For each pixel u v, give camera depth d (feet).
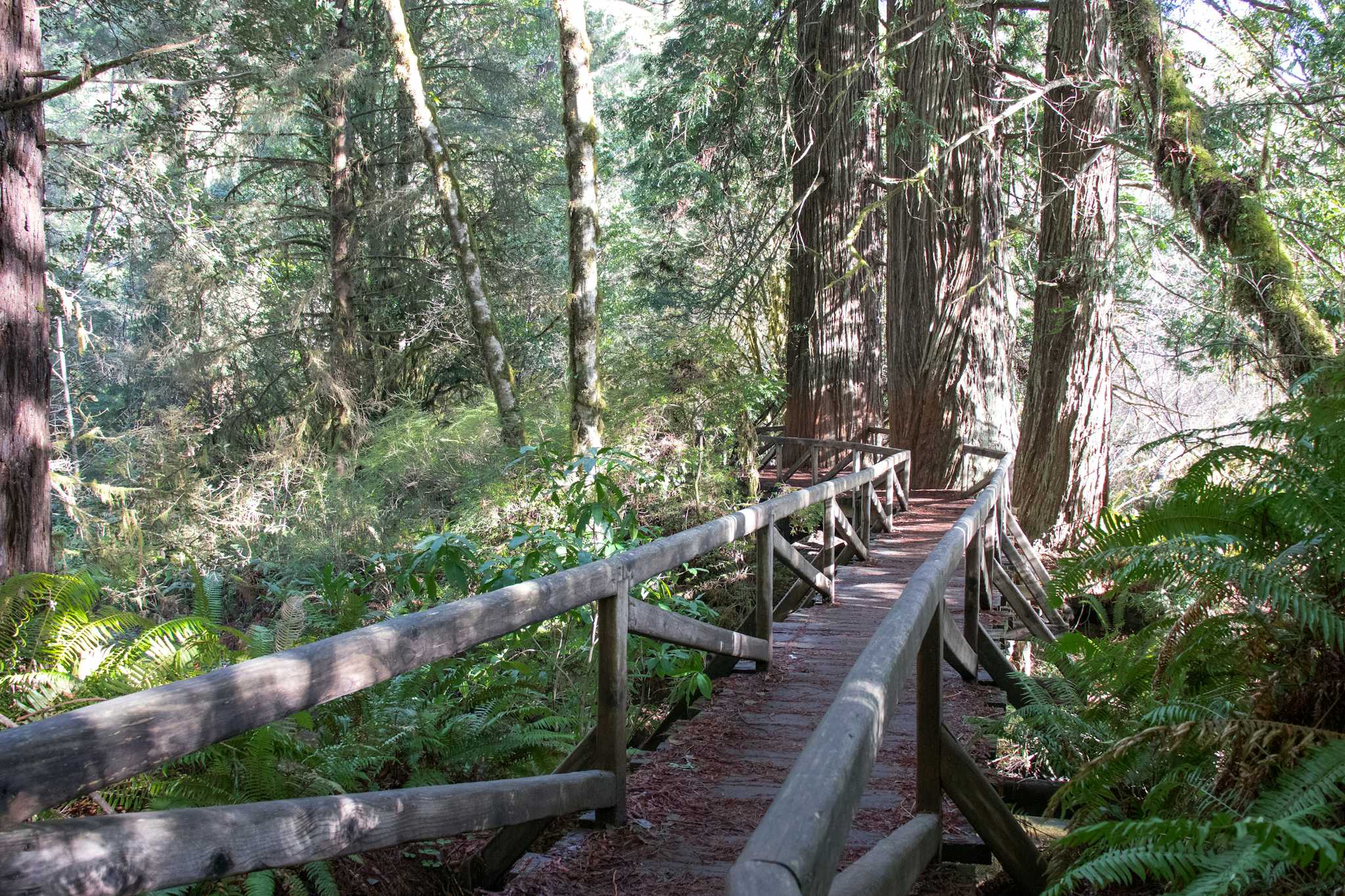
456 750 14.43
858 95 54.08
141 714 5.83
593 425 36.81
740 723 16.01
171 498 46.01
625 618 12.27
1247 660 11.07
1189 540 10.73
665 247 70.69
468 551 17.79
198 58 51.39
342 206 61.82
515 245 68.44
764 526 18.79
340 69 53.42
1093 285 37.96
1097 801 10.50
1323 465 10.48
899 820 12.28
